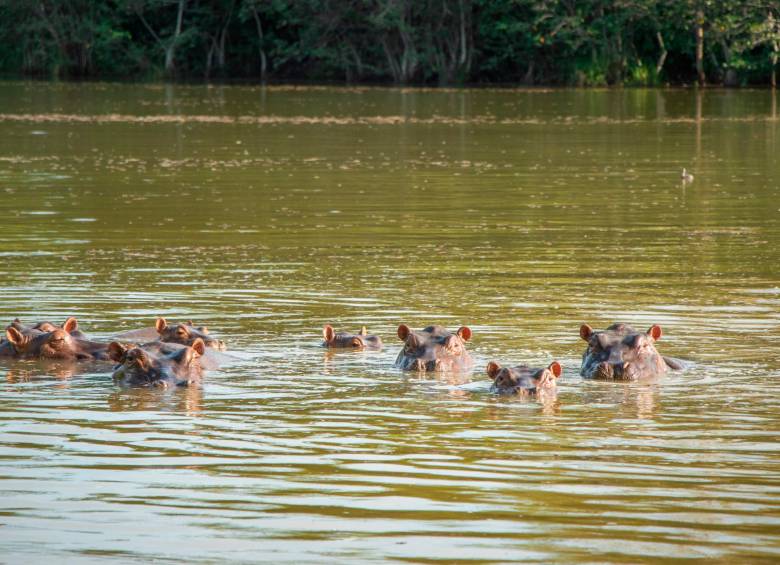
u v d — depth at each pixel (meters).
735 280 42.66
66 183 72.44
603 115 130.62
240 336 34.12
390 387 28.72
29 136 104.00
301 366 30.78
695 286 41.56
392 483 21.41
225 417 25.94
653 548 18.42
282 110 137.62
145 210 61.22
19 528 19.20
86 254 48.03
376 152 92.19
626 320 36.16
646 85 187.75
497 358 31.59
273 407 26.78
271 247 49.94
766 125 117.19
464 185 72.25
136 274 43.62
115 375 29.64
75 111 134.12
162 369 29.31
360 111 136.38
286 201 64.88
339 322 35.94
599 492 20.92
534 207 62.66
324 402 27.22
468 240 51.81
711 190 70.06
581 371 30.28
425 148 95.44
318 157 88.56
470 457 22.94
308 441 24.03
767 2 171.88
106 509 20.06
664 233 54.06
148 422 25.52
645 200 65.69
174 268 44.91
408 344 31.20
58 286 41.34
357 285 41.66
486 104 148.12
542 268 45.06
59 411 26.53
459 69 198.25
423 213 60.34
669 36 184.12
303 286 41.38
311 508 20.14
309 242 51.22
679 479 21.62
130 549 18.36
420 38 199.12
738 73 184.62
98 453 23.19
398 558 18.02
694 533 19.02
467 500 20.52
